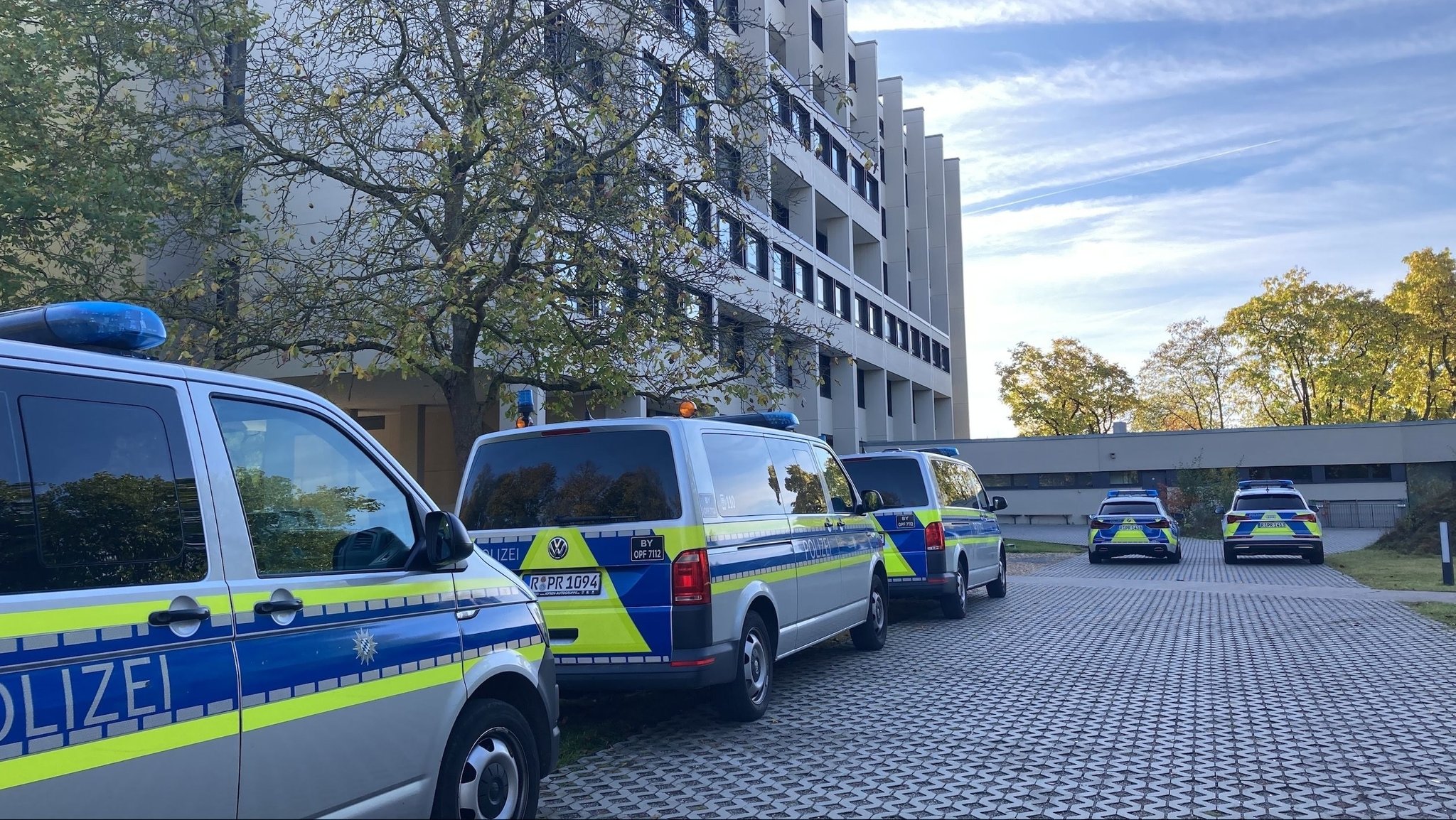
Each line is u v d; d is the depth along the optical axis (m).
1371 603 14.66
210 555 3.26
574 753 6.59
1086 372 62.06
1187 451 46.53
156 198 12.65
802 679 9.07
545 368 11.16
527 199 11.12
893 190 52.53
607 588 6.77
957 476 14.27
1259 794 5.49
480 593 4.52
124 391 3.15
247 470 3.52
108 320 3.19
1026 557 26.38
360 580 3.85
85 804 2.75
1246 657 10.02
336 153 12.59
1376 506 43.78
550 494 7.08
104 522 2.97
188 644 3.10
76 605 2.80
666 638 6.64
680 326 11.33
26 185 11.60
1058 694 8.23
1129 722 7.21
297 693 3.45
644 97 11.81
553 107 11.62
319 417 3.91
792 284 35.19
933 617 13.48
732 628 7.01
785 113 13.27
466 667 4.29
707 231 12.56
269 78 12.23
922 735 6.90
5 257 12.41
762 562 7.60
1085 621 12.92
